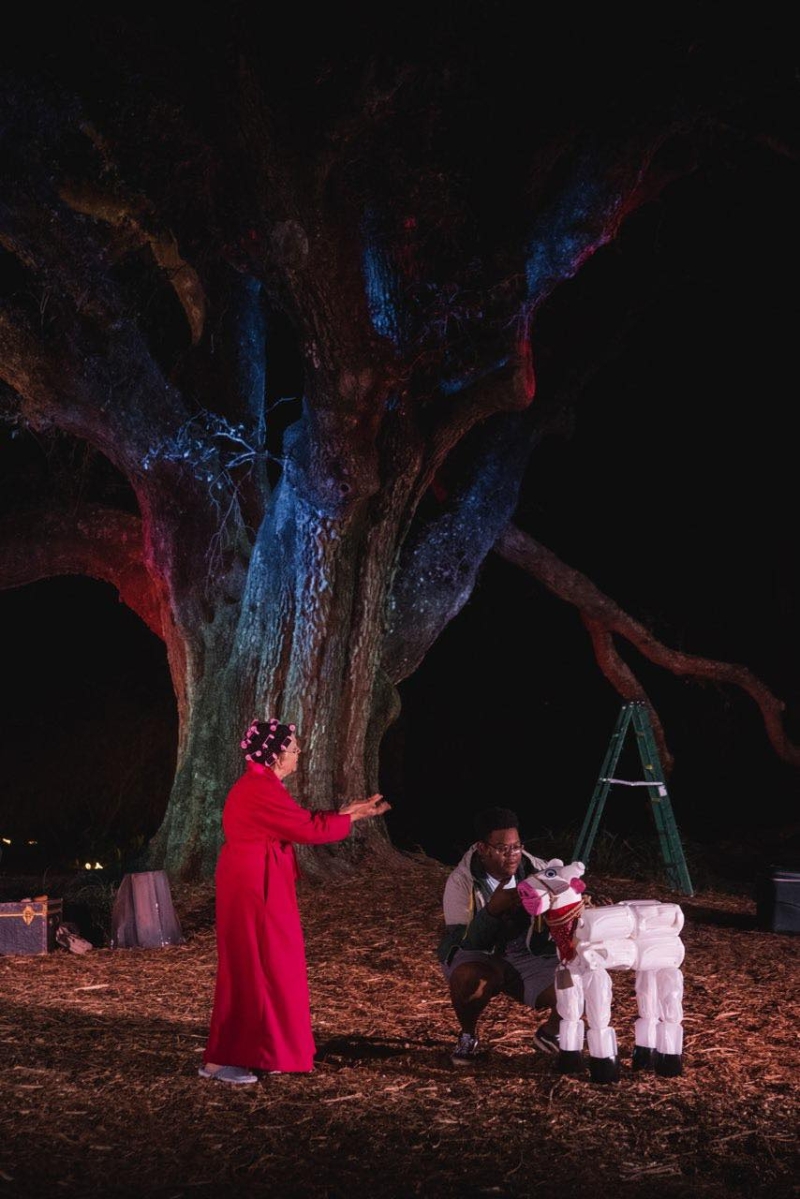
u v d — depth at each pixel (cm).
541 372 1359
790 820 1852
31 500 1448
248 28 868
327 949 852
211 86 885
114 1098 520
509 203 1055
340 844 1142
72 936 867
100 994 723
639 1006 575
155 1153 461
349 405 1015
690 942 880
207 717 1166
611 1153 469
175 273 1180
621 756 1981
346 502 1070
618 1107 519
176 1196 422
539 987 583
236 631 1154
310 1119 498
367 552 1130
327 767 1125
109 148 998
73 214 1048
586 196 1030
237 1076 542
